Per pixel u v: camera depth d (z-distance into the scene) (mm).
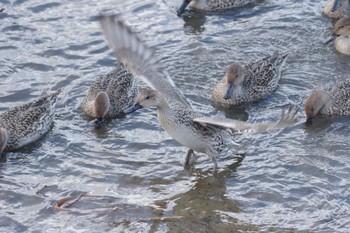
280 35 20688
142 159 15531
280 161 15281
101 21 12219
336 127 16641
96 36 20391
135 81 18141
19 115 16500
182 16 21797
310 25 21125
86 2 22078
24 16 21297
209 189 14508
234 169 15102
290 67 19219
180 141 14453
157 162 15414
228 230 13312
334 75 18797
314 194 14227
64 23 21016
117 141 16219
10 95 17906
